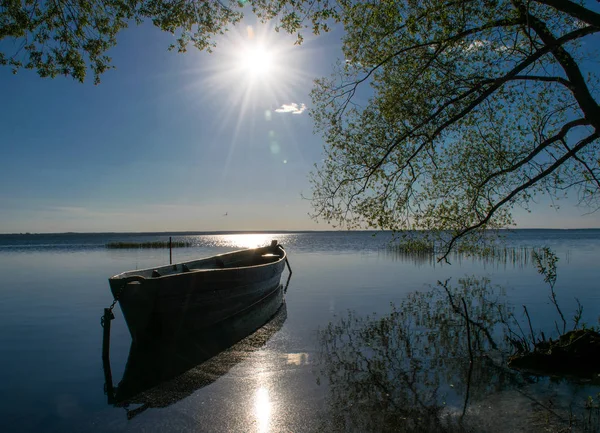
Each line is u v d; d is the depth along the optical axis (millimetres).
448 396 6395
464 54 7457
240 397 6613
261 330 10992
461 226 8250
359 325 11219
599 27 5875
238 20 7699
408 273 23062
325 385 7008
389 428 5410
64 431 5656
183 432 5523
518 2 6547
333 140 7840
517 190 7328
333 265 28172
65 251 52188
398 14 6605
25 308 14609
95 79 7469
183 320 10453
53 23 6793
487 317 11773
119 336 10938
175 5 7324
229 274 11938
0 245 78688
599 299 14219
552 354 7473
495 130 8195
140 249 55250
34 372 8133
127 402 6590
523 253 34438
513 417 5586
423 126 7520
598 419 5395
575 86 6625
